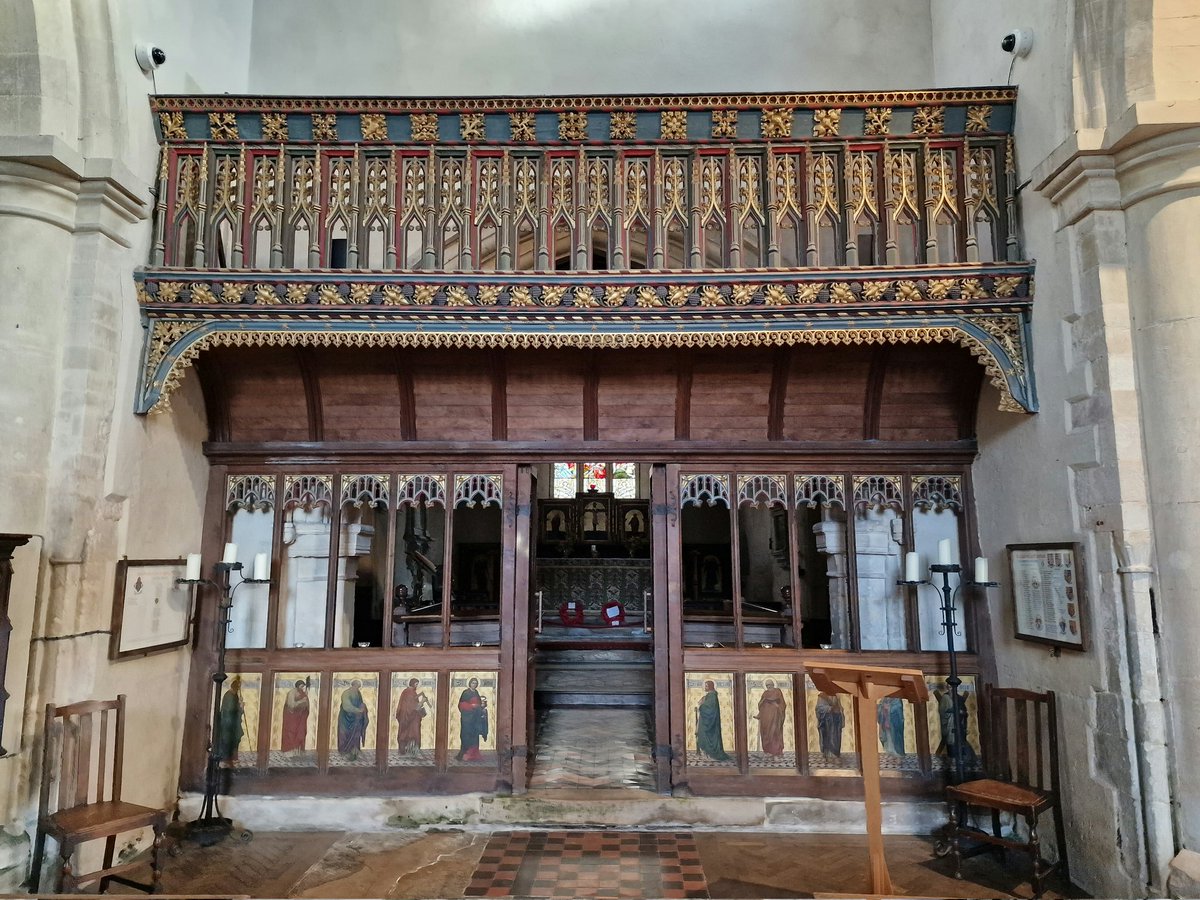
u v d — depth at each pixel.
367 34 7.26
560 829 5.43
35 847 4.09
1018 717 4.91
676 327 5.05
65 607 4.42
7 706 4.15
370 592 12.17
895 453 5.85
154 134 5.20
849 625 5.75
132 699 4.97
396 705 5.66
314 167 5.23
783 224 5.25
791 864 4.82
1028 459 5.05
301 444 5.91
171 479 5.44
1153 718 4.02
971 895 4.39
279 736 5.62
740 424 5.94
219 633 5.59
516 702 5.67
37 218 4.53
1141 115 4.04
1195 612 3.92
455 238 6.39
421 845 5.14
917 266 4.95
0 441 4.28
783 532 10.88
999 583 5.40
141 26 5.11
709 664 5.70
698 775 5.57
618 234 5.18
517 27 7.27
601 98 5.14
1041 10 4.85
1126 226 4.36
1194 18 4.30
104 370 4.70
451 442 5.92
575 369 5.77
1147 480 4.17
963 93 5.12
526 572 5.84
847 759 5.54
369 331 5.07
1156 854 3.93
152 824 4.15
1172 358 4.09
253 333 5.07
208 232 5.16
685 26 7.26
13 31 4.57
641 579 13.29
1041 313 4.87
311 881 4.56
